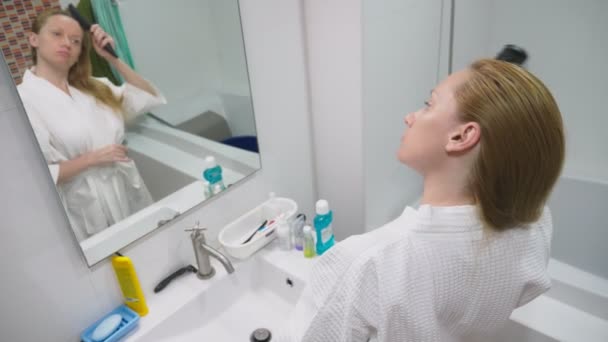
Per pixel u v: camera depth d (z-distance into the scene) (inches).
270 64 49.8
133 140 38.3
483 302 25.5
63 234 35.6
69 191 34.7
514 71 21.6
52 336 37.3
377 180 61.9
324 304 24.6
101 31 34.2
